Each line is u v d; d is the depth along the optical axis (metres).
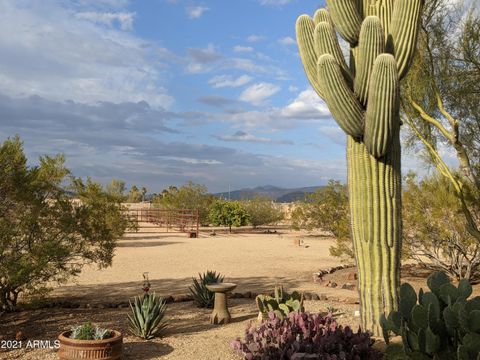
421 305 3.74
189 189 31.91
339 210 21.39
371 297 6.29
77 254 8.31
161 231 28.16
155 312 6.69
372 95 5.84
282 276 12.25
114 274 12.34
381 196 6.25
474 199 9.74
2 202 6.89
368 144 6.08
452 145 9.51
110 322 7.44
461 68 9.13
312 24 7.03
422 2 6.43
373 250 6.27
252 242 21.47
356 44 6.71
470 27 8.91
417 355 3.48
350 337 5.38
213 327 7.28
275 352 5.16
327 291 10.16
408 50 6.28
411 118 9.56
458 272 11.08
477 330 3.36
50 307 8.45
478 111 9.06
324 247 19.48
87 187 12.82
